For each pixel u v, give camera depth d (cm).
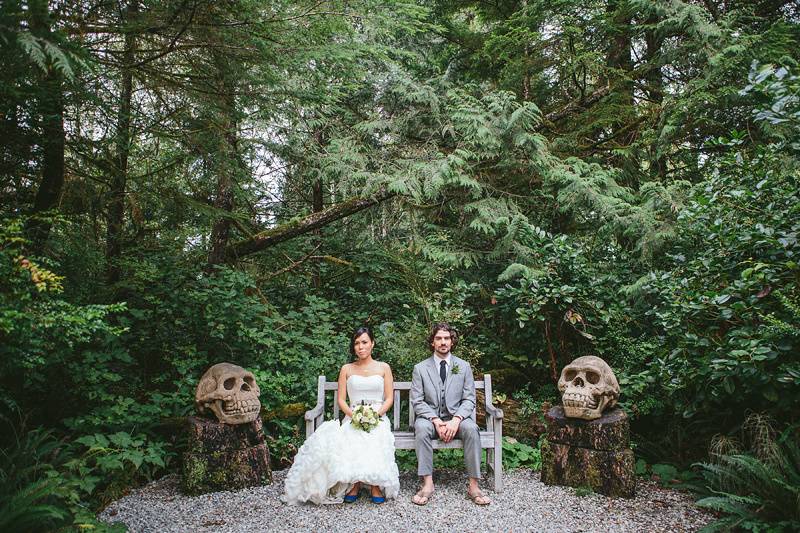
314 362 544
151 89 441
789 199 377
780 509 301
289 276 819
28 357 308
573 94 780
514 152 646
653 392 470
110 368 489
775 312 364
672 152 712
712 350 400
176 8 358
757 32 658
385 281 784
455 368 421
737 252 398
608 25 662
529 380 617
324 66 472
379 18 441
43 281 263
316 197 869
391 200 743
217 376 414
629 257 604
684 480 411
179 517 348
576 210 624
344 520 345
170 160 509
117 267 562
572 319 541
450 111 693
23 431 392
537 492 398
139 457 386
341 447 372
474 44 815
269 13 404
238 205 714
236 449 404
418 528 334
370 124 727
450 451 473
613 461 389
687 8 582
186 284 571
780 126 469
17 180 418
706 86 571
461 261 685
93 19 354
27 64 277
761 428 361
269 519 346
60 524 279
